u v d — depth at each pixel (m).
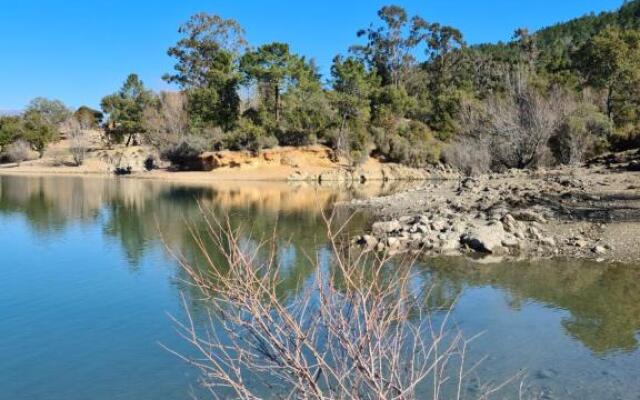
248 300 3.65
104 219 24.22
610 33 58.09
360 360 3.30
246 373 6.58
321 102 60.91
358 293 3.78
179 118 67.44
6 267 14.36
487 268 12.99
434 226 17.33
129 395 6.89
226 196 36.38
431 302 10.09
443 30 95.19
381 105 68.31
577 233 16.05
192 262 14.41
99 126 93.88
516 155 40.84
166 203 31.48
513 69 64.31
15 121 84.81
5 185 46.06
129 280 12.79
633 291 10.93
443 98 69.94
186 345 8.39
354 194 38.03
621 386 6.67
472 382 6.66
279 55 62.56
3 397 6.97
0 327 9.59
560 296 10.67
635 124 49.59
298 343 3.44
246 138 59.09
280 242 16.94
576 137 39.97
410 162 60.38
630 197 21.27
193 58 77.19
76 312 10.36
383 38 94.06
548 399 6.30
